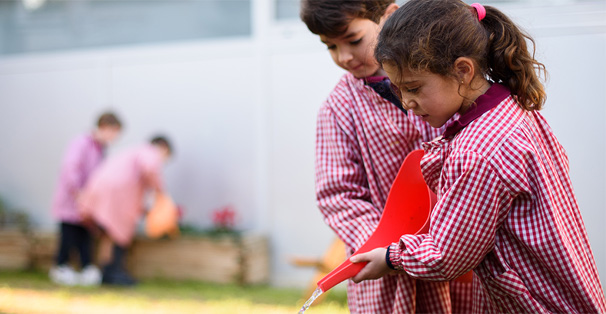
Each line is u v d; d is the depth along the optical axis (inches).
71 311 142.2
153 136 200.1
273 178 185.0
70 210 183.5
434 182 56.0
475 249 50.4
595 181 138.8
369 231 61.8
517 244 51.6
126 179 178.2
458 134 52.6
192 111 196.1
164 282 179.0
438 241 51.1
